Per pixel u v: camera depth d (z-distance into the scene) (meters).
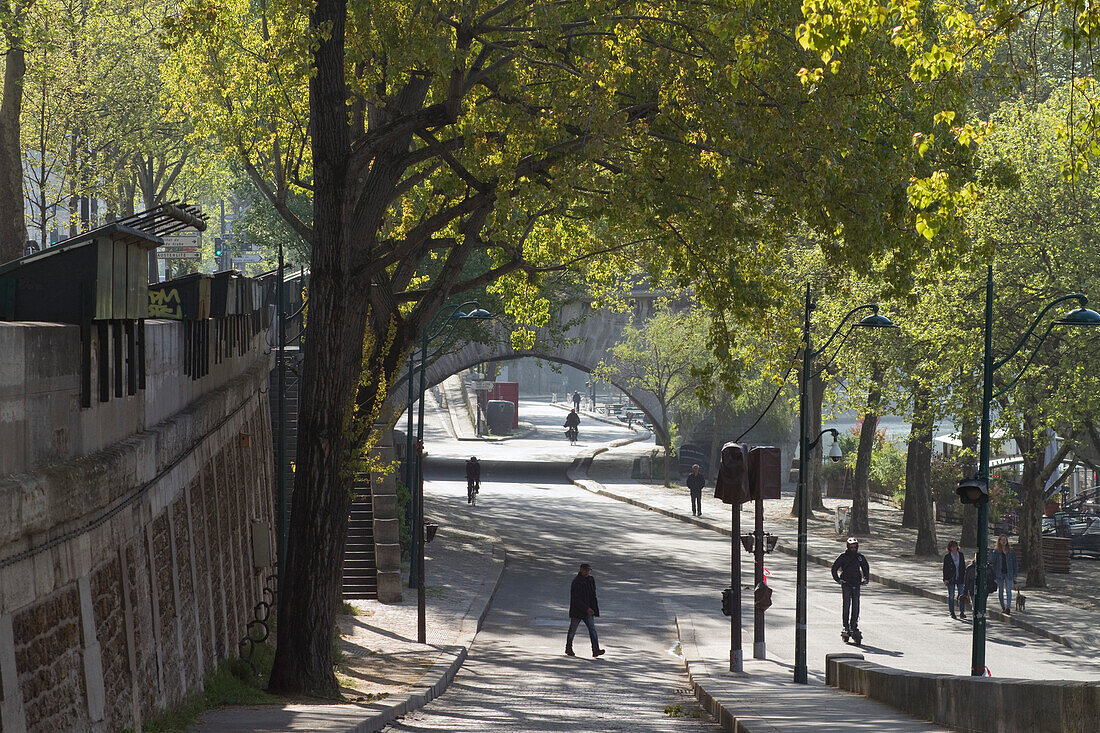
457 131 39.50
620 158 36.91
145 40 71.25
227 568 39.50
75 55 66.62
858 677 33.53
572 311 124.56
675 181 35.50
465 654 48.28
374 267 36.41
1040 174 62.59
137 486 24.20
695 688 40.00
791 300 43.28
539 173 37.53
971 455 70.25
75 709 19.20
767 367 44.56
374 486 66.94
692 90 33.53
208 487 36.47
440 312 81.31
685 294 122.56
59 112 67.44
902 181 31.62
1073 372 59.75
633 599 65.50
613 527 97.19
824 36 21.27
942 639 52.94
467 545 81.62
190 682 30.23
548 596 65.94
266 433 61.00
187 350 33.53
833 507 116.81
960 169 32.03
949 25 22.39
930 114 30.92
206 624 33.88
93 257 20.78
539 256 52.47
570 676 44.78
